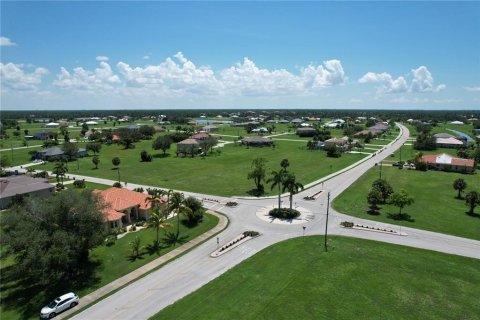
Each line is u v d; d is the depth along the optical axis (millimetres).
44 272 39625
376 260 47812
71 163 128500
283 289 40406
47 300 40000
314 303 37562
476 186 89750
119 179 98500
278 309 36500
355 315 35500
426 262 47156
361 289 40406
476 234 57219
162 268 46625
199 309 36750
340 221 63969
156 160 133875
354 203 75000
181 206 58219
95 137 191125
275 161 130250
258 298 38625
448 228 59969
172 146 174375
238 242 54906
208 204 75750
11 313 37781
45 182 86625
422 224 62062
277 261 47844
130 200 67688
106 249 52875
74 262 44688
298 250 51375
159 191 72250
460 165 108438
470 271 44594
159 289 41281
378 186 75375
